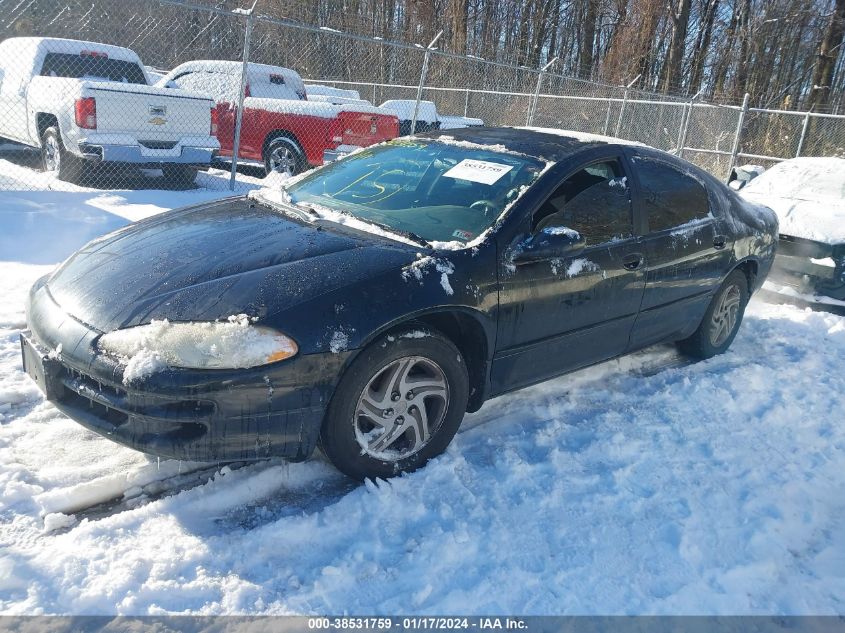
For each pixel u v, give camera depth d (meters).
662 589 2.48
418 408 3.01
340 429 2.75
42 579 2.28
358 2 21.84
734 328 5.05
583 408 3.90
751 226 4.87
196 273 2.82
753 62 27.00
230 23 11.03
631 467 3.23
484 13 25.45
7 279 5.05
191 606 2.24
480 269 3.08
